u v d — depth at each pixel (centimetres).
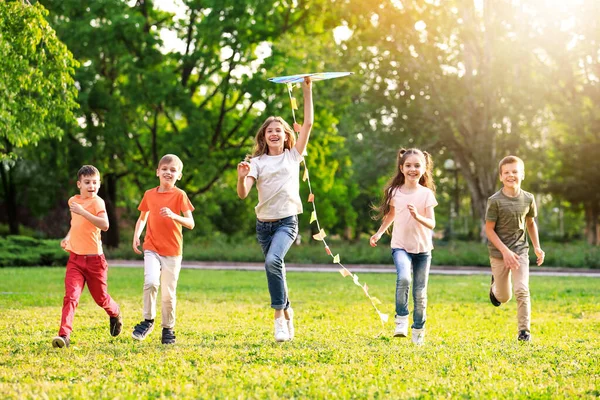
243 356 704
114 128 3553
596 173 4172
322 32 3944
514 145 3766
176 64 3831
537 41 3684
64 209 4888
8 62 1472
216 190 4231
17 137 1609
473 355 721
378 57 3634
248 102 3900
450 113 3700
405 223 845
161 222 802
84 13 3572
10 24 1441
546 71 3772
